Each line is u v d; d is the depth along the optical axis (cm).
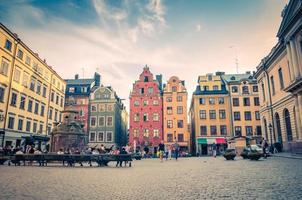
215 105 5206
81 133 2544
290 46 2767
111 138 5228
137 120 5391
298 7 2500
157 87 5528
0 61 3117
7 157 1923
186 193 645
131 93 5572
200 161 2484
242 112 5078
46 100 4481
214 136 5047
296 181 799
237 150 3462
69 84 5794
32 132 3941
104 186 783
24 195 621
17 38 3447
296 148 2375
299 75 2594
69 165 1916
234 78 5497
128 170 1455
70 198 586
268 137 3681
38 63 4166
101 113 5384
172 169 1505
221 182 840
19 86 3562
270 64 3553
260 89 4081
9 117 3316
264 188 686
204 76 5516
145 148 5131
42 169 1509
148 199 573
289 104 2888
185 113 5253
